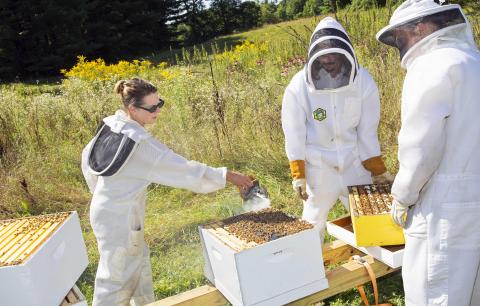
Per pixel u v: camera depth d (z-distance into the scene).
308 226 2.37
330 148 3.22
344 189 3.29
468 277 2.15
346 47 2.77
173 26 42.59
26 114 7.46
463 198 2.11
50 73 28.92
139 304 3.02
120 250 2.72
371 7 7.93
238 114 6.85
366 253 2.82
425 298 2.25
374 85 3.14
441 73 2.04
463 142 2.09
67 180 6.40
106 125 2.70
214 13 44.88
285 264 2.27
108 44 32.41
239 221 2.55
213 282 2.59
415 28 2.15
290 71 7.53
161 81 9.82
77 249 2.77
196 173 2.68
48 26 28.11
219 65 10.52
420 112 2.07
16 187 5.73
